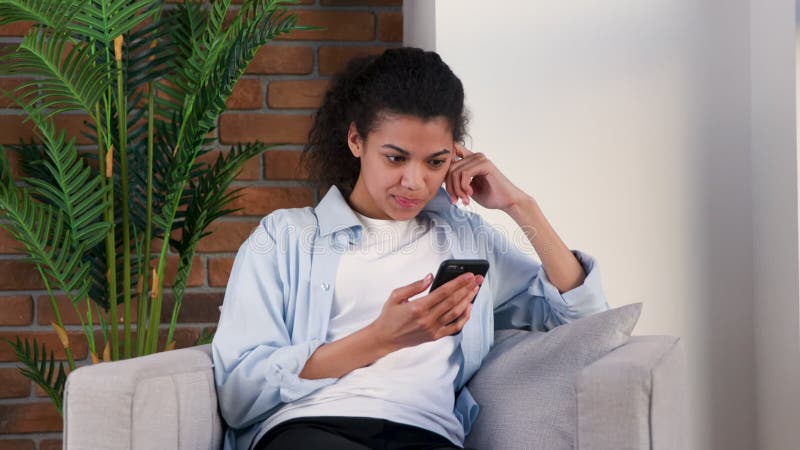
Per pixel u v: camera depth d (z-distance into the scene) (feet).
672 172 8.01
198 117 7.94
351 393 4.80
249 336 4.95
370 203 5.31
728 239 8.09
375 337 4.65
